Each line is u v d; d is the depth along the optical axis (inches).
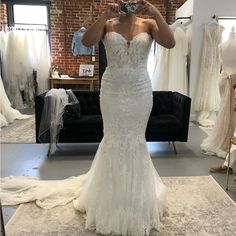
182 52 216.5
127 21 82.7
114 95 84.6
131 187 85.7
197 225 88.2
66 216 93.3
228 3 206.4
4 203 100.5
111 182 86.7
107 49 83.4
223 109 145.5
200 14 207.8
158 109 172.6
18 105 262.2
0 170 130.0
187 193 108.0
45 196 103.2
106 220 84.7
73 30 279.0
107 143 88.6
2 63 254.7
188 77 223.1
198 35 210.8
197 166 135.6
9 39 252.1
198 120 215.9
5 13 272.1
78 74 284.2
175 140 152.0
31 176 122.8
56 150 157.2
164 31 80.7
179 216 93.0
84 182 107.0
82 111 166.9
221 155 145.8
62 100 146.4
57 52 281.9
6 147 160.9
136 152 87.1
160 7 271.3
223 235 83.4
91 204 88.7
